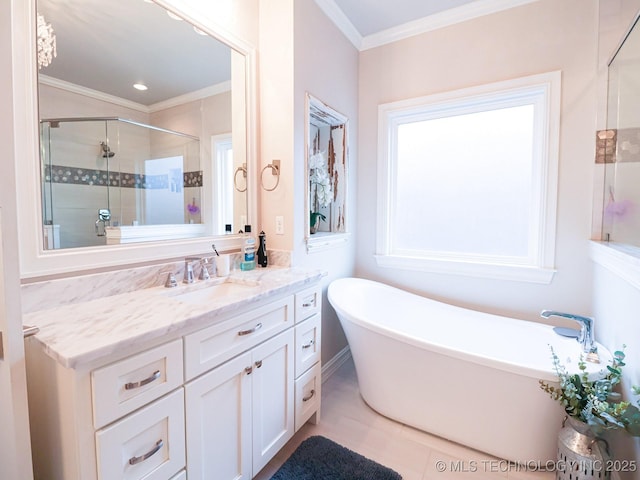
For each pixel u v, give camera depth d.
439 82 2.26
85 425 0.74
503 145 2.19
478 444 1.52
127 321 0.92
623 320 1.34
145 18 1.34
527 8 1.96
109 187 1.23
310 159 2.27
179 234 1.51
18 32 0.97
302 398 1.57
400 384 1.69
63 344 0.76
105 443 0.78
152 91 1.38
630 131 1.50
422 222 2.51
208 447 1.06
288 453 1.53
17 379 0.76
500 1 2.01
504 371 1.39
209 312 1.02
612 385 1.26
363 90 2.58
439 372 1.55
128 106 1.29
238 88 1.79
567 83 1.86
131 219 1.31
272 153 1.91
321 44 2.07
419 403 1.65
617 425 1.11
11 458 0.77
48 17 1.04
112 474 0.79
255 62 1.88
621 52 1.57
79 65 1.13
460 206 2.36
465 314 2.06
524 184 2.14
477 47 2.12
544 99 1.93
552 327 1.79
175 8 1.43
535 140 2.04
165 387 0.92
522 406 1.39
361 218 2.67
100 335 0.82
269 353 1.33
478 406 1.49
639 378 1.16
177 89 1.48
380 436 1.63
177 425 0.95
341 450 1.52
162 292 1.28
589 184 1.82
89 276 1.14
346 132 2.43
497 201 2.23
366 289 2.38
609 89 1.71
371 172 2.59
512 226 2.19
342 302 2.07
